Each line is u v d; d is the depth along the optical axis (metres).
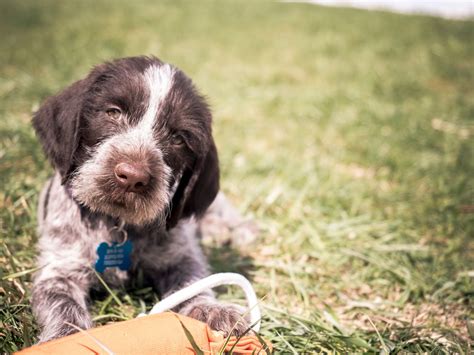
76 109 0.58
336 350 0.53
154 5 3.00
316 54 2.15
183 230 0.67
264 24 2.73
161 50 1.88
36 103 1.14
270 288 0.65
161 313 0.48
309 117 1.36
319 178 0.96
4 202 0.74
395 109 1.44
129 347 0.44
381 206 0.89
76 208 0.60
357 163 1.09
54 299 0.56
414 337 0.56
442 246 0.79
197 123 0.61
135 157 0.55
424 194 0.94
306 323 0.57
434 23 2.95
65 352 0.43
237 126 1.23
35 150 0.88
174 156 0.60
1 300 0.55
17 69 1.44
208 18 2.74
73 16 2.38
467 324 0.58
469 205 0.91
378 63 2.04
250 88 1.57
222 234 0.78
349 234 0.79
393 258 0.74
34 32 1.96
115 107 0.58
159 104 0.59
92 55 1.66
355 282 0.69
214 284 0.51
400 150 1.15
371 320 0.59
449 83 1.88
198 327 0.47
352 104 1.47
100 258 0.60
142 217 0.56
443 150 1.16
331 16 3.08
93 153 0.57
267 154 1.07
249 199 0.88
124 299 0.61
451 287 0.67
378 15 3.21
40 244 0.63
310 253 0.73
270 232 0.79
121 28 2.22
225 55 1.99
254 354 0.47
